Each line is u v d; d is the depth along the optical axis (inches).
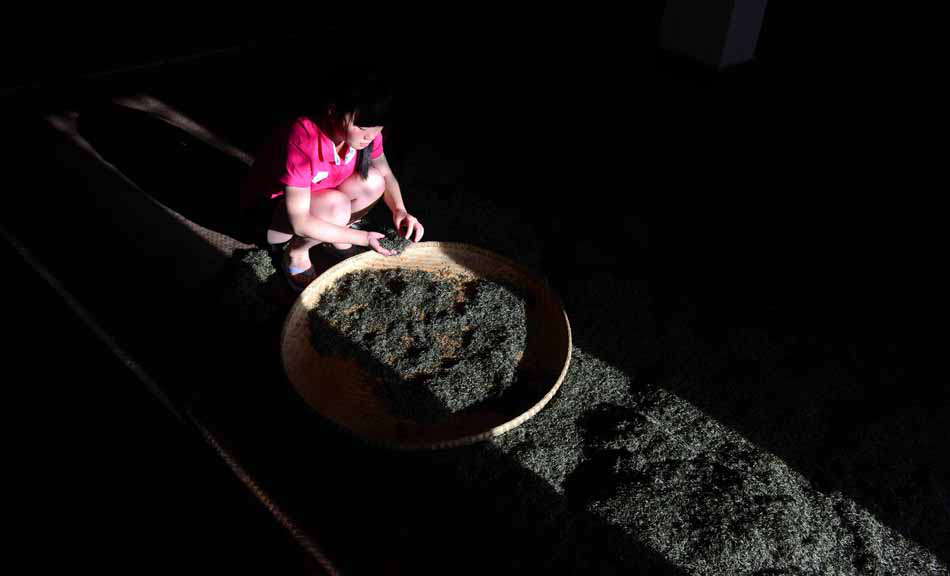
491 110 126.7
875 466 66.6
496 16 165.5
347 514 60.0
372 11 163.2
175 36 144.3
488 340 73.5
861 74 149.9
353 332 73.7
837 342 81.4
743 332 82.1
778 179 112.6
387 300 77.0
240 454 64.3
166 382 70.5
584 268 90.6
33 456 63.4
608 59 149.6
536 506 61.2
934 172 116.0
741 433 68.9
